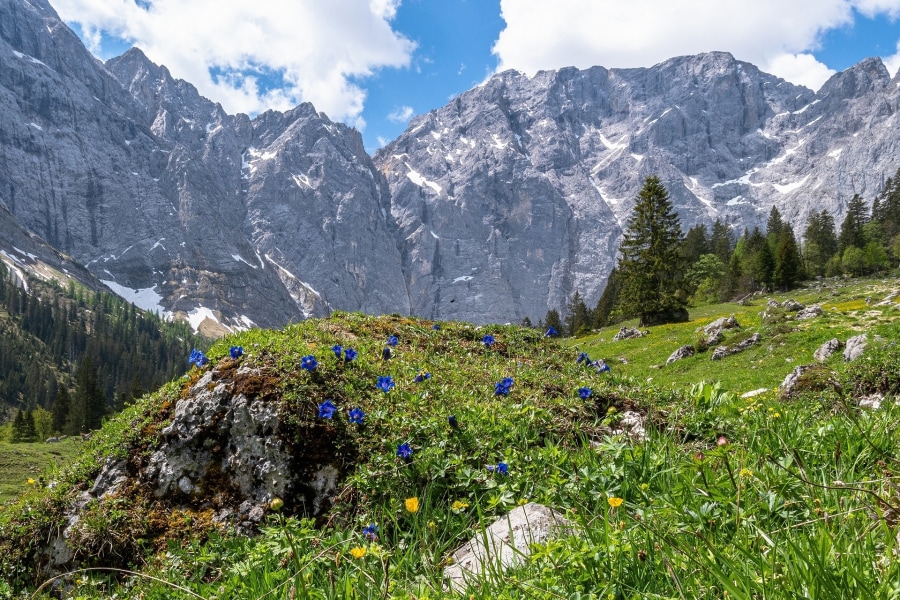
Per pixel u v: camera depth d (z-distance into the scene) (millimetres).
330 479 6645
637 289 68250
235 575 4656
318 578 4281
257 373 7562
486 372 9188
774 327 37000
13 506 7715
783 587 2580
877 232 125875
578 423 7285
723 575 2701
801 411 6711
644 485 4305
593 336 72625
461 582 3811
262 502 6719
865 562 2725
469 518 5238
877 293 60969
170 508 7051
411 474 6109
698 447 5961
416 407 7348
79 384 96000
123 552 6707
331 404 6891
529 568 3410
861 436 4621
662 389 8742
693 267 120000
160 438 7551
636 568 3119
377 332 10773
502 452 6230
